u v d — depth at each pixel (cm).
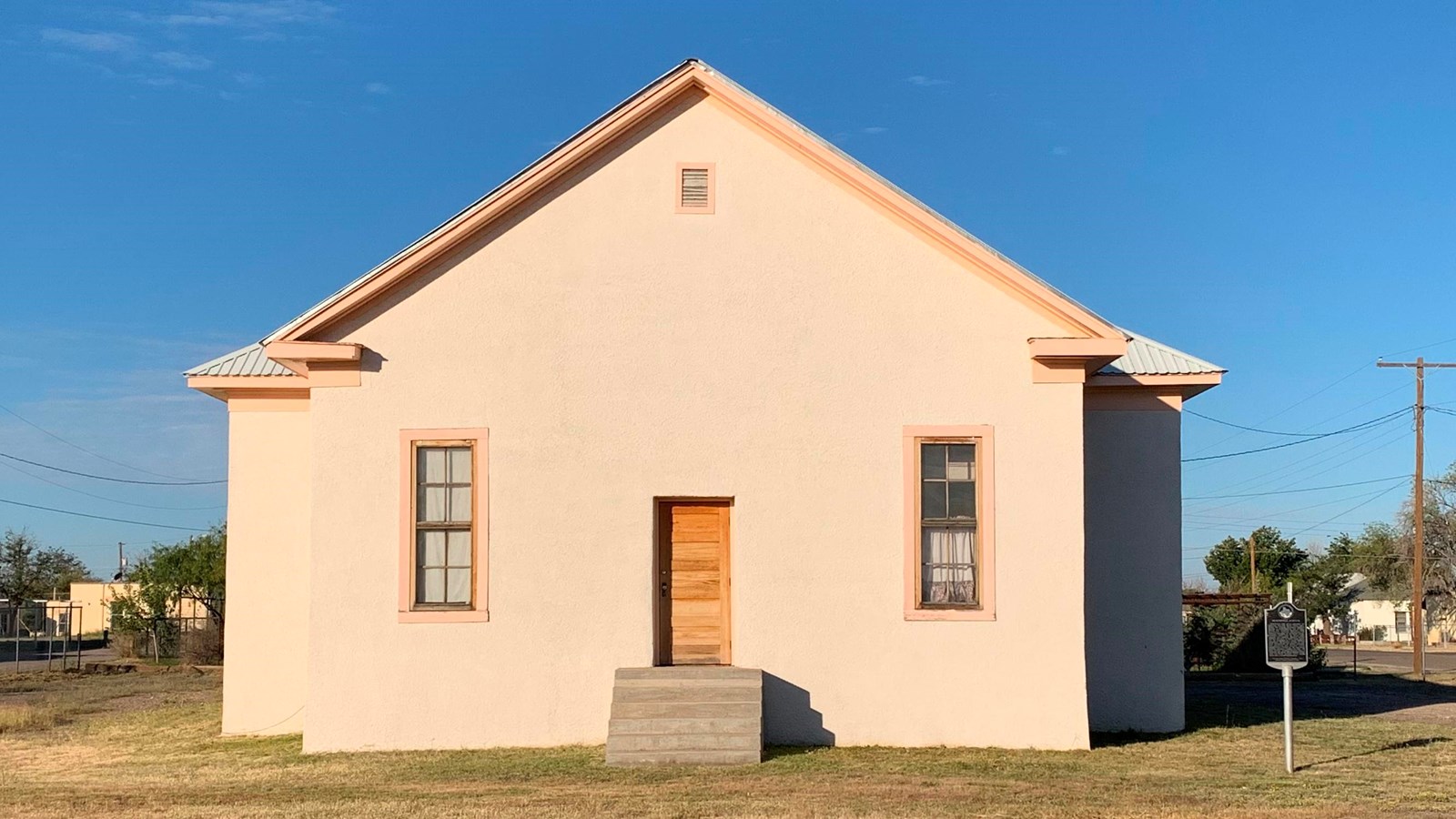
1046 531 1617
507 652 1611
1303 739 1716
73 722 2189
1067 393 1630
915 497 1627
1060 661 1603
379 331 1642
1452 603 6700
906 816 1166
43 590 6631
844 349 1642
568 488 1630
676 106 1670
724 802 1239
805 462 1633
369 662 1609
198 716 2183
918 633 1611
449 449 1639
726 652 1645
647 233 1655
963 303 1644
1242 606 3184
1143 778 1384
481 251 1652
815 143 1636
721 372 1641
